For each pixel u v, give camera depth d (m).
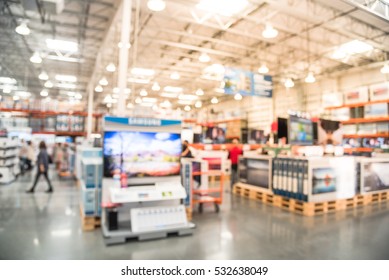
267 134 13.06
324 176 5.66
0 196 6.70
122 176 4.00
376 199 6.90
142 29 8.88
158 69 13.59
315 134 7.53
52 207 5.64
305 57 11.11
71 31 9.01
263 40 9.25
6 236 3.89
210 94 19.08
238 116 16.66
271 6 6.88
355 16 7.52
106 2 7.10
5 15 7.90
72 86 17.27
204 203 6.50
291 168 5.83
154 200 4.09
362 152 9.44
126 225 4.07
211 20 8.36
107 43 9.94
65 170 10.84
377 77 11.37
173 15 7.30
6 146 9.02
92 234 4.05
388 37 8.97
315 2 6.95
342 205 5.98
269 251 3.52
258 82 10.27
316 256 3.37
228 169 11.64
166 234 4.00
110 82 16.41
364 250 3.57
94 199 4.30
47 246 3.54
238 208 5.96
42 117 17.11
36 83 17.08
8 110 15.67
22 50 11.12
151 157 4.31
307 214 5.36
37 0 6.17
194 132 12.47
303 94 14.62
